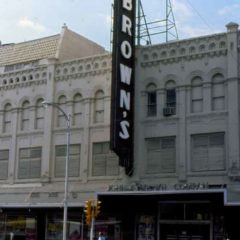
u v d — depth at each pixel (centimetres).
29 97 4559
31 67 4603
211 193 3381
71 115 4297
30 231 4350
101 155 4091
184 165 3728
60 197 4178
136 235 3856
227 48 3691
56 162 4300
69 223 4156
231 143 3566
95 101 4219
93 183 4072
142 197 3738
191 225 3691
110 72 4156
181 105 3819
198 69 3797
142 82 3984
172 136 3825
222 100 3691
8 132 4641
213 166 3634
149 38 4381
